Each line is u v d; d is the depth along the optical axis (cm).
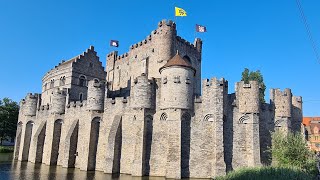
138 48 6838
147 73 6366
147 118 4722
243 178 3312
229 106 4647
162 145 4572
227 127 4556
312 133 10144
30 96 7150
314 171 3778
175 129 4444
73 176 4275
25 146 6888
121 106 5059
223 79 4591
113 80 7619
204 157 4397
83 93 7388
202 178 4300
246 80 7144
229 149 4472
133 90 4912
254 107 4584
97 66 7806
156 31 6328
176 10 6375
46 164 5988
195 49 6925
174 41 6228
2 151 8656
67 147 5459
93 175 4431
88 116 5328
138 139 4600
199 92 6825
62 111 6194
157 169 4512
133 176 4412
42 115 6738
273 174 3284
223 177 3594
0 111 9738
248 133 4525
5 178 3975
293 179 3144
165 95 4647
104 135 5184
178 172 4250
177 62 4697
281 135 4172
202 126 4522
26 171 4766
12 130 9875
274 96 4928
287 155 3866
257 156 4403
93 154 5188
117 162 4775
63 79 7462
